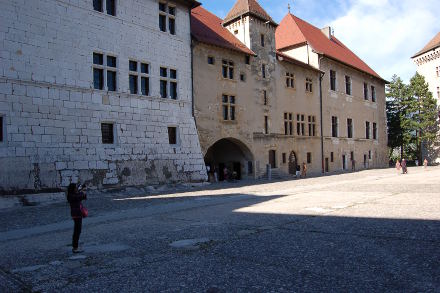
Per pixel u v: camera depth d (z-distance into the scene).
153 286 5.63
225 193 20.83
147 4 25.88
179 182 25.97
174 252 7.67
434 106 58.97
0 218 14.32
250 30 34.28
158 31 26.33
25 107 19.20
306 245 7.61
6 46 18.83
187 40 28.39
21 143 18.81
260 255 7.04
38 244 9.47
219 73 30.77
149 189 23.48
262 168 34.25
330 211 12.10
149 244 8.60
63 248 8.80
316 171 41.06
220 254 7.29
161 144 25.41
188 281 5.77
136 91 24.75
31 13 19.94
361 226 9.30
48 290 5.71
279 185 25.69
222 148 35.88
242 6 34.97
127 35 24.39
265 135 34.84
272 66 36.47
